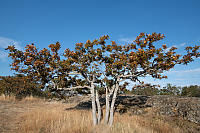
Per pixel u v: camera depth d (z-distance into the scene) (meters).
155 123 8.61
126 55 8.21
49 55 8.38
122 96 16.33
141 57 7.02
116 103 13.57
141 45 7.45
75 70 8.59
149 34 7.42
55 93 9.73
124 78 8.75
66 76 8.99
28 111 10.64
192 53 7.41
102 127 7.08
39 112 9.97
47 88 9.01
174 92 19.98
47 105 15.60
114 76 8.71
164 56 7.14
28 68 7.75
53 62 8.34
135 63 7.10
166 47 7.23
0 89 17.83
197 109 9.73
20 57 7.79
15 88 18.11
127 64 7.82
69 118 8.27
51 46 8.26
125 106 12.43
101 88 11.01
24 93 19.39
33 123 7.49
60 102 18.11
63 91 10.24
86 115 9.93
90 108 13.37
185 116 9.48
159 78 7.70
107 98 8.67
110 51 8.45
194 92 19.41
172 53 7.01
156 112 10.57
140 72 8.07
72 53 8.43
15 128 7.18
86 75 8.85
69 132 6.29
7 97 16.77
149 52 7.10
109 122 7.96
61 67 8.41
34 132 6.48
